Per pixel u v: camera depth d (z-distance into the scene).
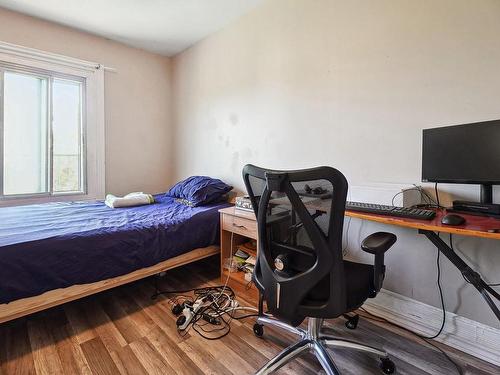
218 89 2.80
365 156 1.75
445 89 1.44
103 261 1.55
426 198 1.51
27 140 2.62
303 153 2.08
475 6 1.34
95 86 2.88
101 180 2.97
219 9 2.40
